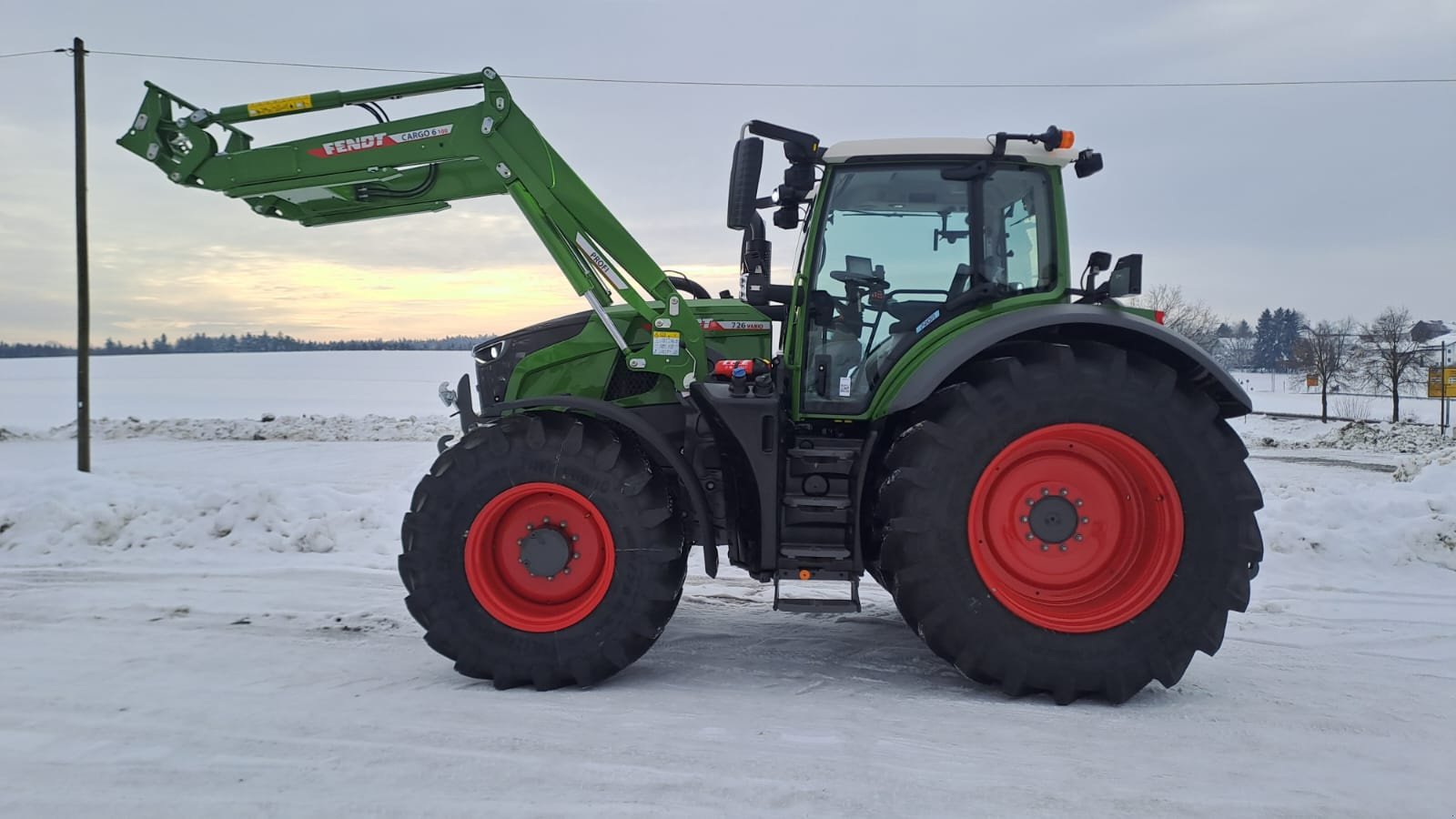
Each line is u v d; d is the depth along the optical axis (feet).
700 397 12.27
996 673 10.95
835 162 12.55
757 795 8.14
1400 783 8.55
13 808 7.89
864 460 11.75
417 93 13.20
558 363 13.53
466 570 11.44
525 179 12.96
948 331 12.12
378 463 39.40
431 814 7.73
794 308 12.93
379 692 11.21
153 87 13.55
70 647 13.14
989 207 12.71
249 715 10.24
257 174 13.51
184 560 19.25
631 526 11.42
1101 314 11.40
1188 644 10.88
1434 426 55.47
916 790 8.29
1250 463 42.19
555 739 9.52
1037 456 11.45
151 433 54.03
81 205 33.17
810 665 12.60
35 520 20.45
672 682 11.74
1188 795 8.23
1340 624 14.69
